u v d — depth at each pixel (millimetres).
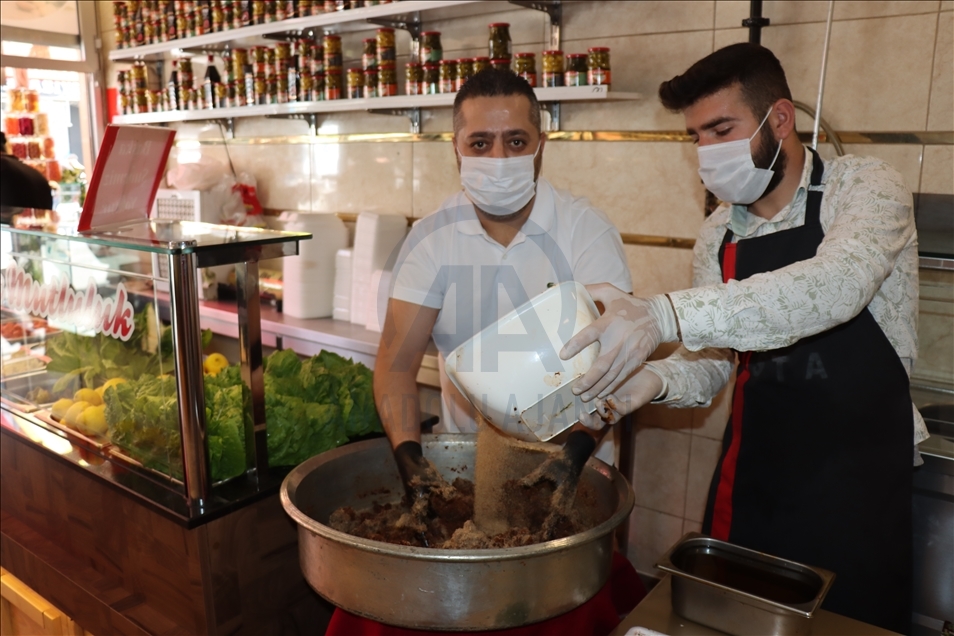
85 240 1367
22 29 3836
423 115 2857
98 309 1451
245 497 1312
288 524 1396
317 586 1016
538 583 946
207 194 3166
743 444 1412
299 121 3301
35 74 4113
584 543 953
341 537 943
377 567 934
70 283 1517
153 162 1566
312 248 2906
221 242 1253
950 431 1546
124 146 1457
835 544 1295
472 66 2408
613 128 2377
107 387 1426
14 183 2422
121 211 1534
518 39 2561
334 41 2865
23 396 1754
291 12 2861
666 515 2461
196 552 1249
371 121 3031
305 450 1446
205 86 3400
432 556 898
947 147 1834
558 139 2502
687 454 2383
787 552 1344
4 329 1773
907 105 1881
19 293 1695
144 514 1337
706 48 2166
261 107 3064
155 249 1211
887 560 1279
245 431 1364
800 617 904
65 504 1552
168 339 1266
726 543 1095
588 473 1237
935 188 1867
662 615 1017
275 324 2852
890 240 1104
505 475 1215
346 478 1297
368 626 1129
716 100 1253
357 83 2801
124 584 1443
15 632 1743
